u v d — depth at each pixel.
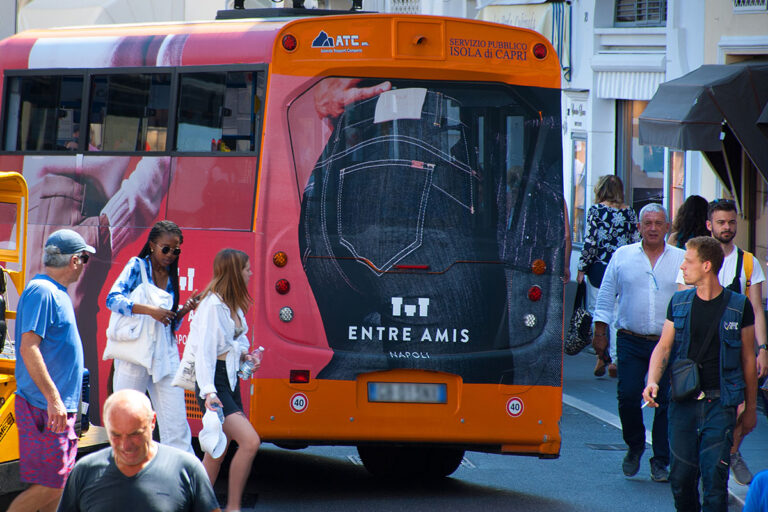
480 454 27.16
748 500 12.02
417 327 21.55
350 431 21.42
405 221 21.62
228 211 22.08
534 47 22.00
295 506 21.41
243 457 19.53
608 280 24.80
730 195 36.16
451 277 21.64
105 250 23.70
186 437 20.59
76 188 24.25
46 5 51.56
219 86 22.39
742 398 18.59
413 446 21.81
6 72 25.30
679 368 18.66
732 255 22.53
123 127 23.69
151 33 23.84
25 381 17.38
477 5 58.34
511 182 21.84
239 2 25.98
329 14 24.64
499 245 21.75
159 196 23.03
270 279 21.47
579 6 47.88
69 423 17.56
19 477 18.30
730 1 37.16
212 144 22.44
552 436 21.77
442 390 21.59
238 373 19.97
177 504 11.87
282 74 21.58
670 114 31.67
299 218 21.50
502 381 21.64
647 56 43.25
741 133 31.20
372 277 21.55
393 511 21.09
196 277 22.36
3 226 25.12
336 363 21.41
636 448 24.58
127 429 11.63
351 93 21.64
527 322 21.77
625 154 46.25
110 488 11.80
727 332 18.53
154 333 20.22
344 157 21.62
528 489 23.44
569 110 49.50
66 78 24.56
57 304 17.38
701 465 18.61
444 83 21.73
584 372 40.19
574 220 49.56
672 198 42.16
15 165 25.06
